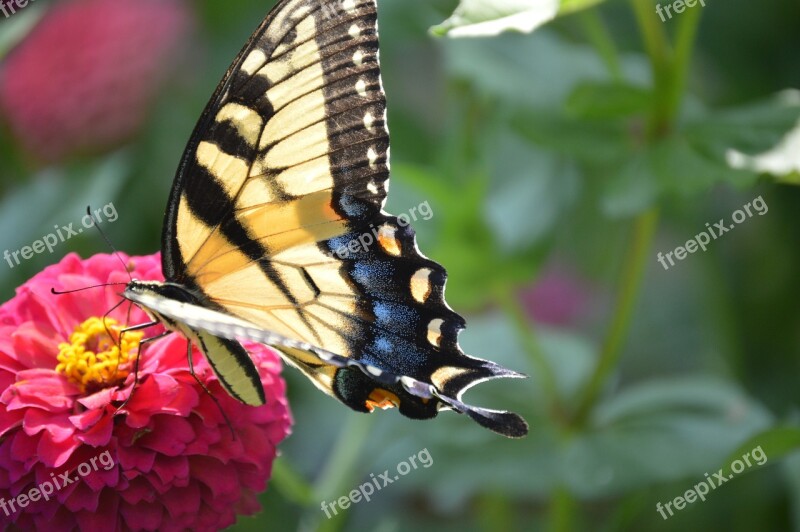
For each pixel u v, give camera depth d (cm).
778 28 57
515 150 55
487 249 53
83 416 45
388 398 46
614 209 50
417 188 53
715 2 57
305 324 46
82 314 47
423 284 46
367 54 45
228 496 45
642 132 51
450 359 46
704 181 50
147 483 45
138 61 57
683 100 52
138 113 57
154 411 45
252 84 45
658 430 52
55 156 57
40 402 45
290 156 46
